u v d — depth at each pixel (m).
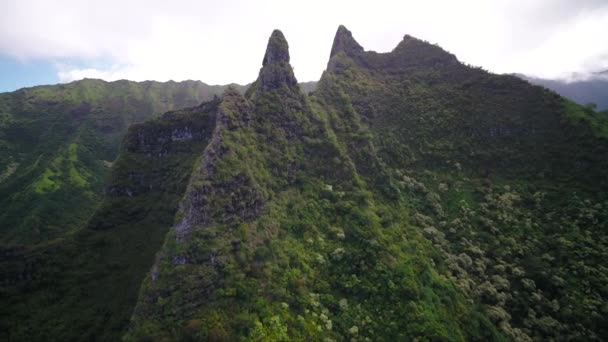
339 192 79.62
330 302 61.25
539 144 105.06
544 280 76.00
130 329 53.84
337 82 123.62
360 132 100.31
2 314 69.69
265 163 74.81
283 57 90.75
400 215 85.06
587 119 102.69
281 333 53.56
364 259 68.25
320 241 70.25
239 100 76.75
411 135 115.94
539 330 69.06
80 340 65.88
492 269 79.38
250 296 56.44
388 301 62.91
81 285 75.25
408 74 138.62
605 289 72.94
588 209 87.12
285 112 85.25
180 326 51.50
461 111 117.75
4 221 156.38
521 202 94.12
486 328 64.81
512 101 115.56
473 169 105.38
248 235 62.38
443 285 68.94
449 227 89.00
